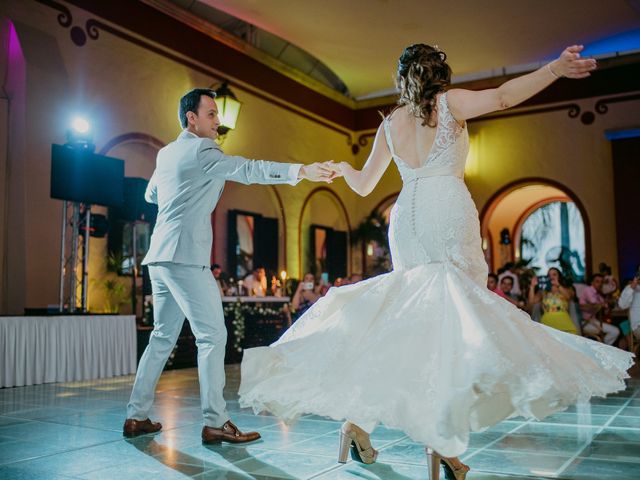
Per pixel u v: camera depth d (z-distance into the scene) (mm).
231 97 9805
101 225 7918
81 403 4809
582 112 13125
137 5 9898
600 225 12766
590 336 9664
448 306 2070
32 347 6125
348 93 15430
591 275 12703
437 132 2254
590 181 12938
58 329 6379
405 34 10609
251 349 2184
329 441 3232
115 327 7012
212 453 2967
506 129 13836
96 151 9078
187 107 3484
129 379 6609
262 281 11070
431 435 1853
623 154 12539
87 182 7449
